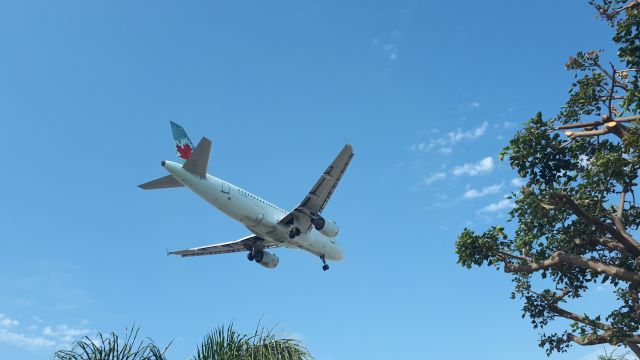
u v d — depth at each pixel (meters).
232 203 36.44
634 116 16.73
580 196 18.20
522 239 19.19
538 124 17.78
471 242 19.44
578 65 20.30
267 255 43.91
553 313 20.70
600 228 17.83
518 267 19.03
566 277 20.75
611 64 17.14
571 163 18.08
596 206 18.20
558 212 19.22
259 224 38.09
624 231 17.45
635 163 16.78
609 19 18.48
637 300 17.97
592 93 19.81
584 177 17.42
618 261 19.64
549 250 19.97
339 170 36.09
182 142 41.84
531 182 18.41
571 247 19.67
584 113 20.17
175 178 35.28
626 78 19.16
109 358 11.66
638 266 16.75
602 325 18.56
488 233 19.69
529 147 17.75
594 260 17.78
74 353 11.68
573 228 19.28
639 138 16.03
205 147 34.88
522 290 21.25
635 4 17.58
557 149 17.84
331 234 37.94
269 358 12.17
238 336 12.74
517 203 18.69
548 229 19.53
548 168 17.94
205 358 12.30
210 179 35.84
